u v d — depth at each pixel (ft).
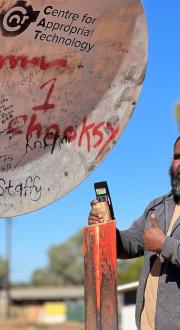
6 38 13.96
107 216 14.06
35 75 14.40
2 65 14.11
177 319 13.57
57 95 14.69
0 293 264.72
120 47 14.79
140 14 14.60
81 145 14.78
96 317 13.75
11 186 14.17
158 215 14.58
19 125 14.39
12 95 14.32
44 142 14.57
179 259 13.32
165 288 13.76
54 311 219.20
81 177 14.66
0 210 14.01
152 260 14.23
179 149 14.39
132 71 14.80
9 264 208.44
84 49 14.67
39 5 13.98
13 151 14.30
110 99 14.88
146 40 14.69
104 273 13.79
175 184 14.32
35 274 352.08
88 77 14.82
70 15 14.30
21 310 224.33
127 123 14.79
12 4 13.75
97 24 14.57
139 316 14.26
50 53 14.46
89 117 14.87
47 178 14.47
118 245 14.71
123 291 40.37
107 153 14.78
